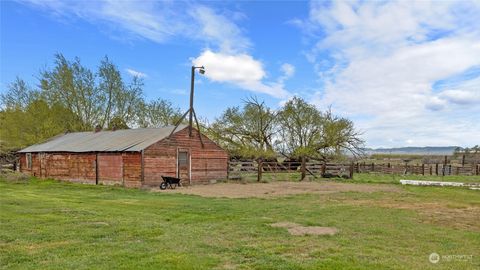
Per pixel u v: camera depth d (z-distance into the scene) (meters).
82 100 43.16
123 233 9.72
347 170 34.88
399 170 42.47
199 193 21.08
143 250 8.05
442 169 42.91
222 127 43.56
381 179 33.28
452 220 12.30
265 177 32.88
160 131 28.95
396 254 7.96
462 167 42.16
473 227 11.13
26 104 42.25
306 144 42.81
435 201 17.27
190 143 28.34
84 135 35.03
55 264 7.04
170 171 26.72
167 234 9.64
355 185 26.48
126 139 28.95
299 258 7.58
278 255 7.82
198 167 28.73
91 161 28.02
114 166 26.53
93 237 9.24
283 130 43.78
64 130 42.66
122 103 44.91
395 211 14.06
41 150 32.28
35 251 7.96
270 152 42.50
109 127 44.19
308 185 26.55
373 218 12.42
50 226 10.54
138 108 46.09
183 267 6.88
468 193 21.05
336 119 42.19
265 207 14.90
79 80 43.06
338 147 42.47
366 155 43.09
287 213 13.37
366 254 7.91
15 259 7.36
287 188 24.19
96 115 44.00
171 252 7.89
